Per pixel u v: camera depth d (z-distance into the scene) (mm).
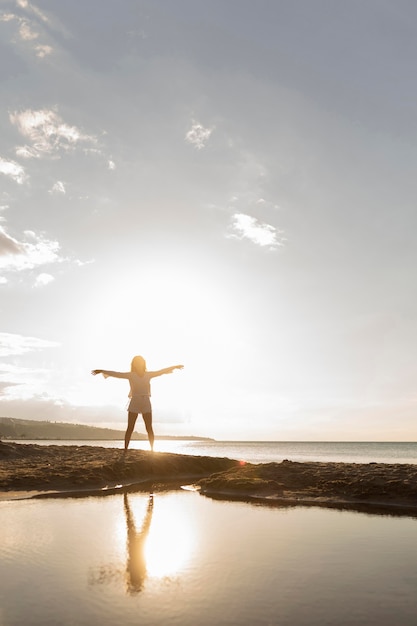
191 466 10969
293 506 6559
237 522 5309
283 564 3633
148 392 10688
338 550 4070
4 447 12172
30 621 2506
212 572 3416
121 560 3697
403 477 7730
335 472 8555
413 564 3656
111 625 2459
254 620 2547
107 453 12547
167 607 2717
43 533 4625
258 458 42062
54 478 8469
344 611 2678
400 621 2555
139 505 6504
